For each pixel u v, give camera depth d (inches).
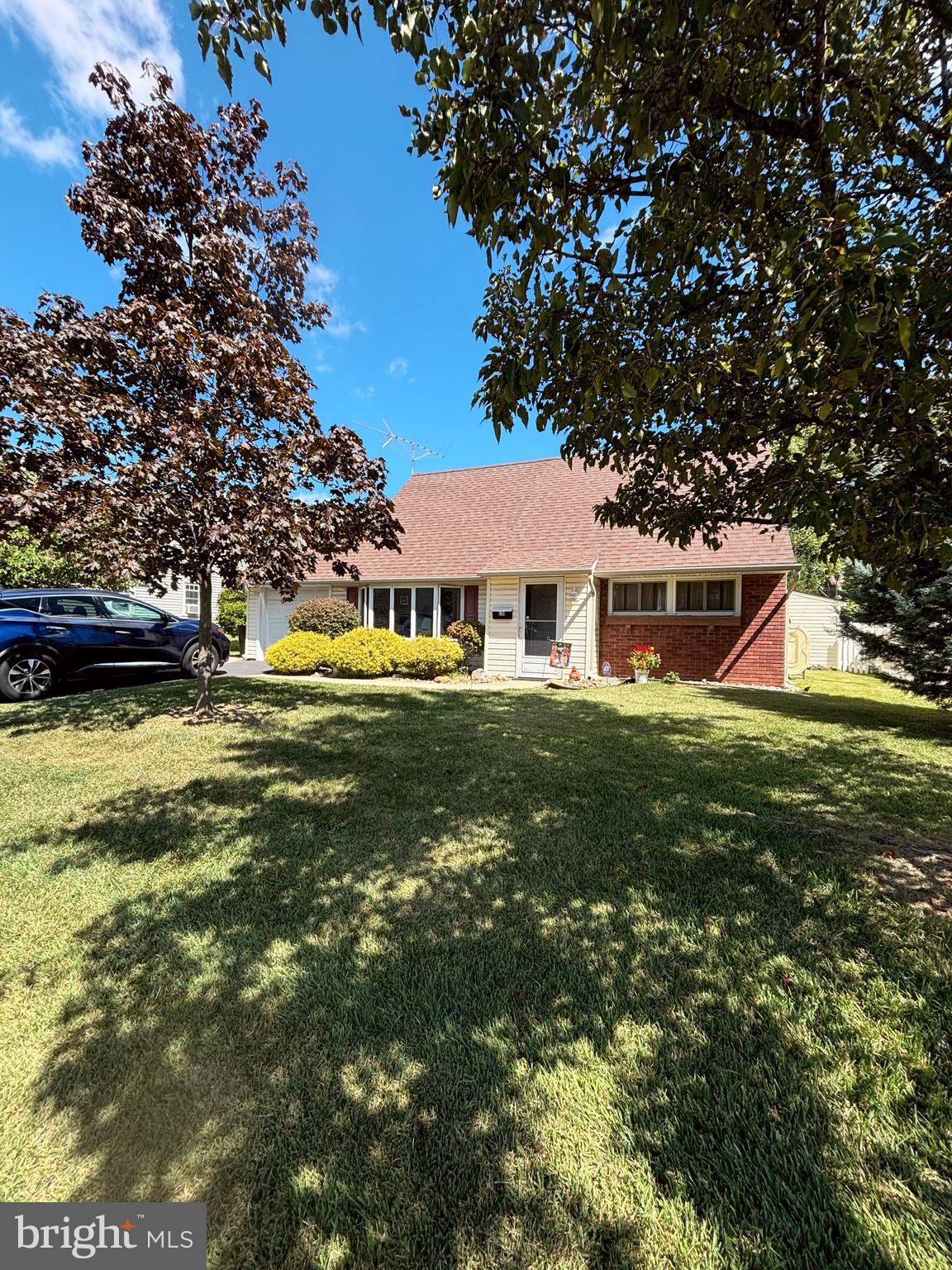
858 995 80.7
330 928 98.5
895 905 103.9
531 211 86.8
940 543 84.6
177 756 202.4
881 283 63.1
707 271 93.0
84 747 214.2
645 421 115.2
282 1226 52.6
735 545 446.3
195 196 244.7
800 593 781.9
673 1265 49.2
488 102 75.9
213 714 267.3
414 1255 50.0
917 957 88.8
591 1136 60.2
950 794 164.4
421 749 212.7
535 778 177.6
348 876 116.6
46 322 222.1
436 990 82.5
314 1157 58.4
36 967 88.4
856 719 289.4
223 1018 77.5
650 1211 53.1
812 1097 64.6
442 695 356.8
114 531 200.7
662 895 108.1
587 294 98.0
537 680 491.5
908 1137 60.0
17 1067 70.0
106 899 108.2
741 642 449.1
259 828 140.3
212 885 113.3
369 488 260.4
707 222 83.0
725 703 336.8
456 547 578.9
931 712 343.0
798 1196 54.3
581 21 72.8
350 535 259.8
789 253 69.5
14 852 127.5
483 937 95.5
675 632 472.1
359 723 260.2
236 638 832.3
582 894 108.7
